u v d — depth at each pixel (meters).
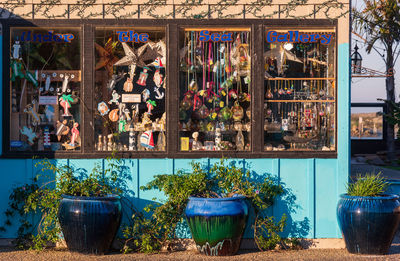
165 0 6.82
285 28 6.90
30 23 6.78
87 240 6.10
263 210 6.75
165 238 6.57
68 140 6.83
